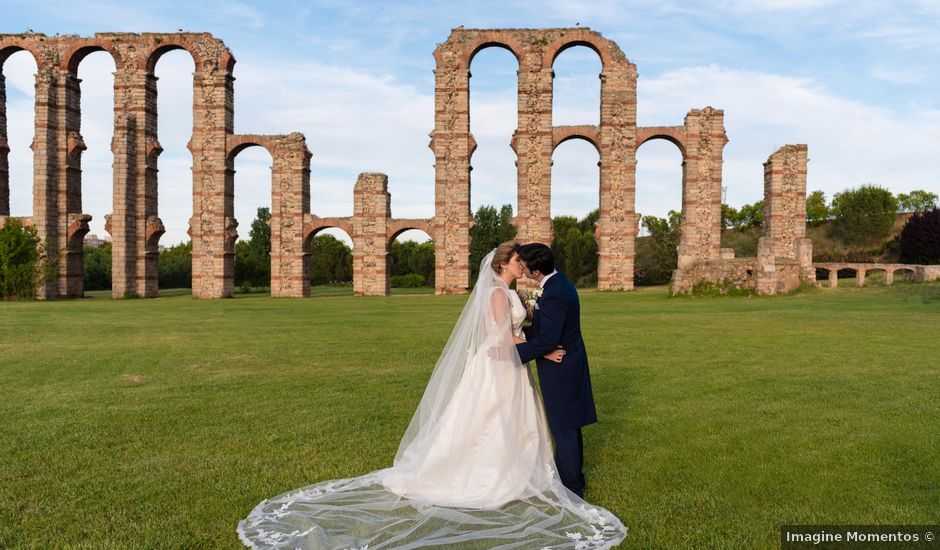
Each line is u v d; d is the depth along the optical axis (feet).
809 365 45.34
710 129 166.40
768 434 28.22
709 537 18.30
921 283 135.74
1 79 176.45
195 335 67.56
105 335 67.97
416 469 21.38
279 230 175.42
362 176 175.01
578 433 21.95
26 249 164.86
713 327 70.13
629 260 168.45
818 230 302.04
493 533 18.25
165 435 28.91
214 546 17.87
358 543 17.66
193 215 175.52
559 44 169.37
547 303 21.84
